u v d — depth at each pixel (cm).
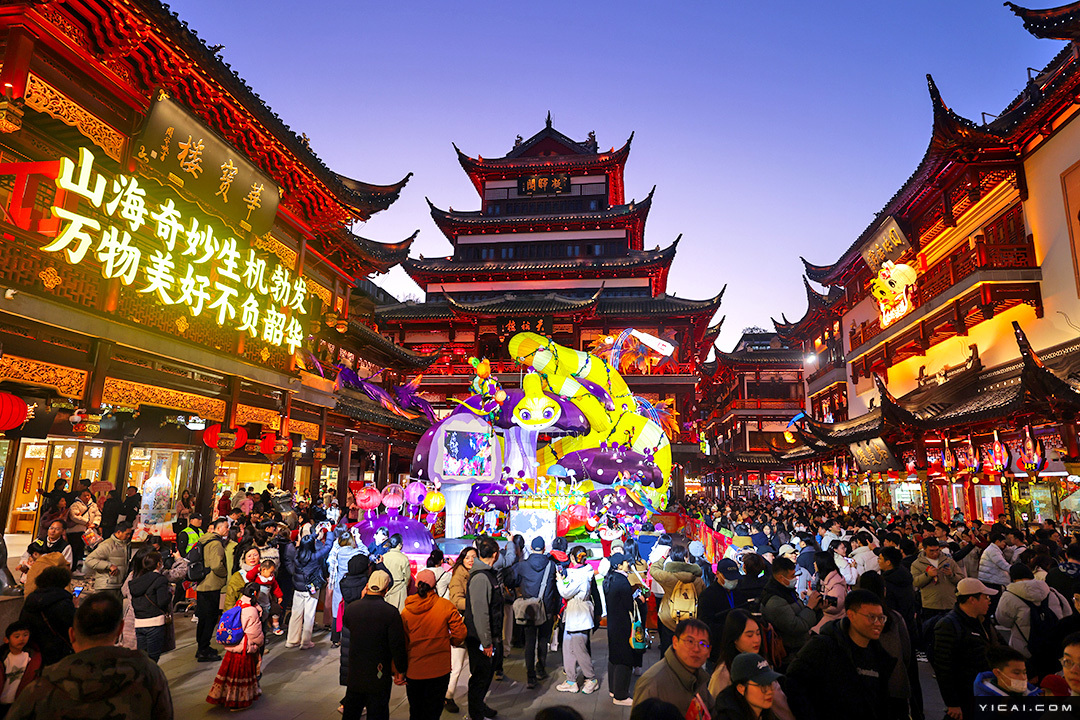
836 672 429
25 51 919
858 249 3247
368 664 581
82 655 324
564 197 5528
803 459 4031
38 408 1484
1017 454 1789
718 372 6406
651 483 2159
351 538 1098
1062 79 1733
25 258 925
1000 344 2153
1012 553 1082
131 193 1034
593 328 4784
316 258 1783
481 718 696
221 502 1914
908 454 2444
